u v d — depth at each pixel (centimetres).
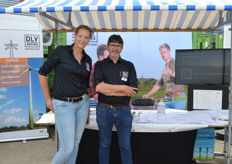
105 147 221
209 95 276
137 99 329
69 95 199
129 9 189
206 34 473
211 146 279
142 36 443
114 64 220
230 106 224
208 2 205
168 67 456
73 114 203
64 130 201
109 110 214
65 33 440
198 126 228
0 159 337
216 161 325
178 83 300
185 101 470
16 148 383
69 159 220
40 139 429
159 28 336
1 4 441
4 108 400
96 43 431
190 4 194
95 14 295
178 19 305
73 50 205
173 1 213
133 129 233
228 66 278
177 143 248
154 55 449
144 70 450
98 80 214
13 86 402
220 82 283
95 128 239
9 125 405
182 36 452
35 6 203
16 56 399
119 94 212
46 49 453
